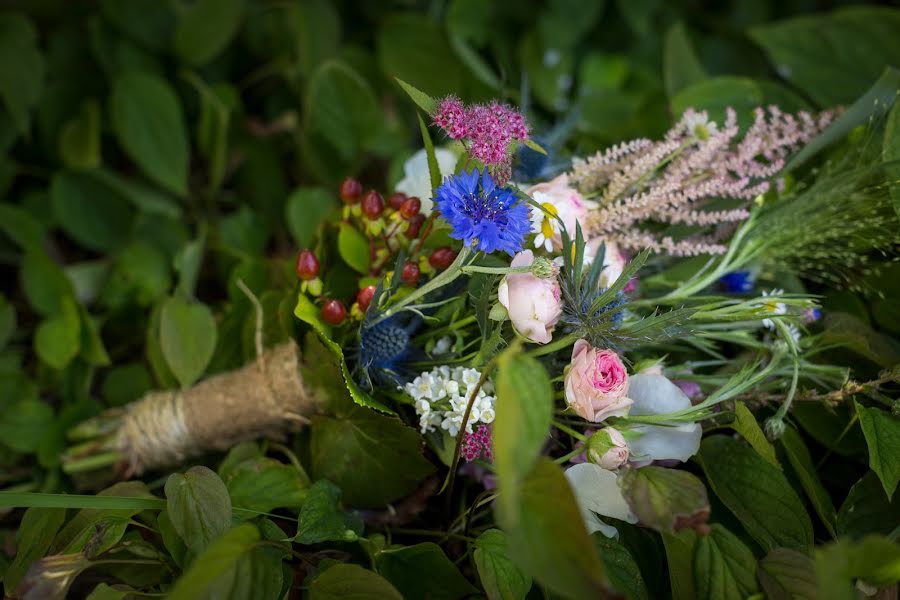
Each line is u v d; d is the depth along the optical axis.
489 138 0.73
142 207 1.32
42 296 1.20
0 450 1.09
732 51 1.54
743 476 0.86
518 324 0.74
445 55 1.41
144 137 1.30
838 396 0.87
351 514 0.88
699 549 0.78
